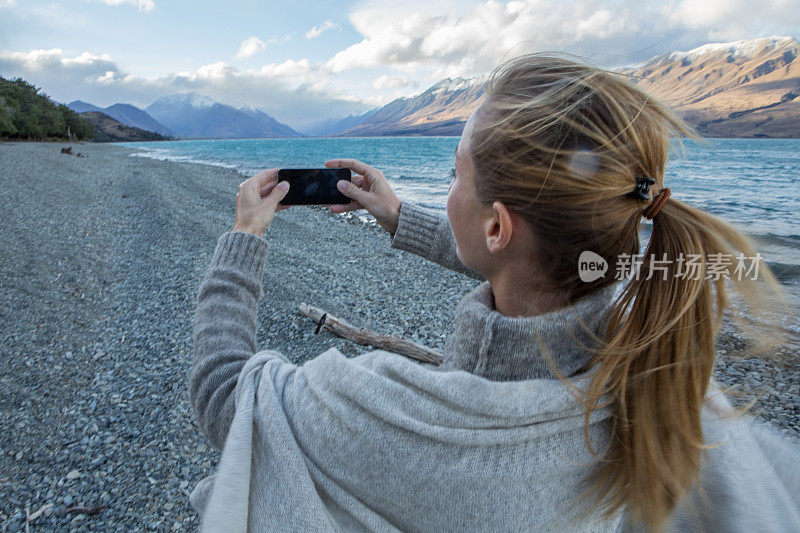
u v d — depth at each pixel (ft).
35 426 14.12
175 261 31.40
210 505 2.10
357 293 26.71
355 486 2.09
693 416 2.12
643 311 2.09
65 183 60.75
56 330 20.81
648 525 2.22
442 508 2.02
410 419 2.00
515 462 2.01
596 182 1.96
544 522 2.12
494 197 2.19
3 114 161.68
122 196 56.90
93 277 28.02
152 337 20.27
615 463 2.19
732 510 2.26
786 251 36.47
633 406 2.11
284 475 2.11
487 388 2.02
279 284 26.35
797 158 164.96
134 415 14.70
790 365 17.24
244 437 2.22
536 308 2.26
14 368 17.44
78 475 12.16
